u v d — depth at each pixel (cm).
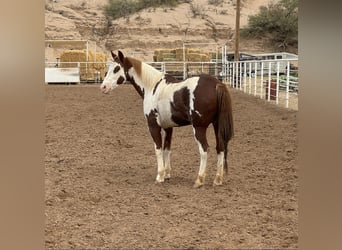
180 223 418
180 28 5419
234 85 2470
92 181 593
